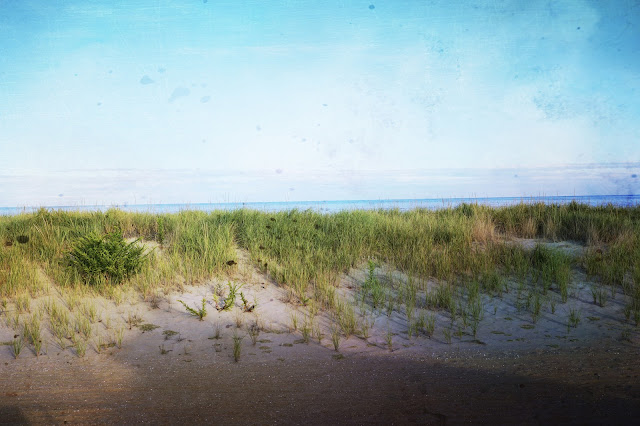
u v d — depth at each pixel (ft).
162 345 14.90
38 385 11.57
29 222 28.71
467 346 14.98
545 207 35.78
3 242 24.40
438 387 11.41
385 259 26.09
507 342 15.34
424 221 33.12
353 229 29.73
